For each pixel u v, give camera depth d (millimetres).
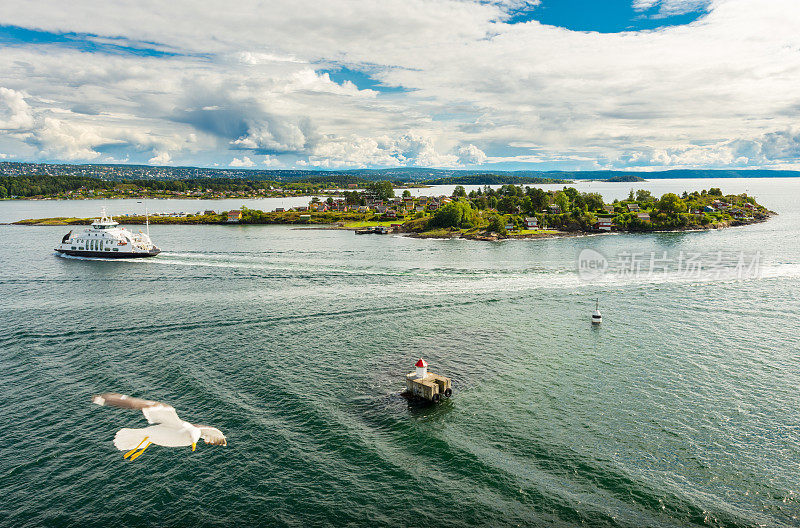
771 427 46344
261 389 53906
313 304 86375
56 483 38656
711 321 77062
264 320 77500
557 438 45188
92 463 41031
